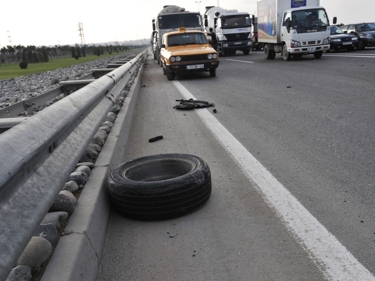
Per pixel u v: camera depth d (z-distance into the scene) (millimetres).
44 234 2188
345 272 2127
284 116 6508
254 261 2299
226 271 2223
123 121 5770
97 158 3865
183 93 10430
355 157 4121
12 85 16094
